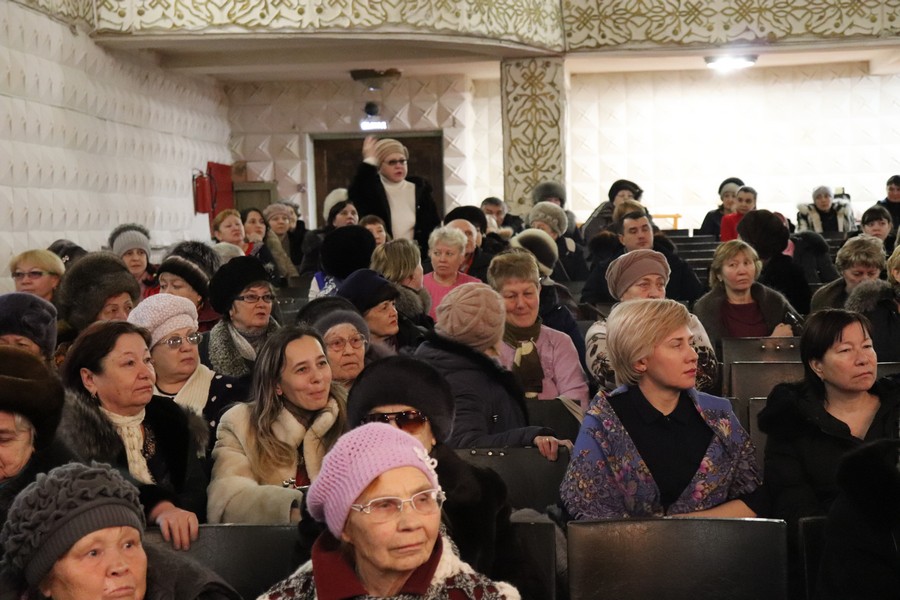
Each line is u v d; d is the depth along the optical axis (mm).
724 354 6582
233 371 5992
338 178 18938
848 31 16281
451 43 14664
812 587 3637
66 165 12352
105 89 13508
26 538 2848
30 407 3527
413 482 2592
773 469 4297
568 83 18891
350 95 18609
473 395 4812
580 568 3471
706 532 3475
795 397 4395
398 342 6234
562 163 16406
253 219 11789
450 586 2709
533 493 4426
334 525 2592
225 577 3516
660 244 9039
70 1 12555
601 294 8727
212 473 4328
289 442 4332
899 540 3424
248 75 17609
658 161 19453
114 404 4082
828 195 16469
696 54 16625
